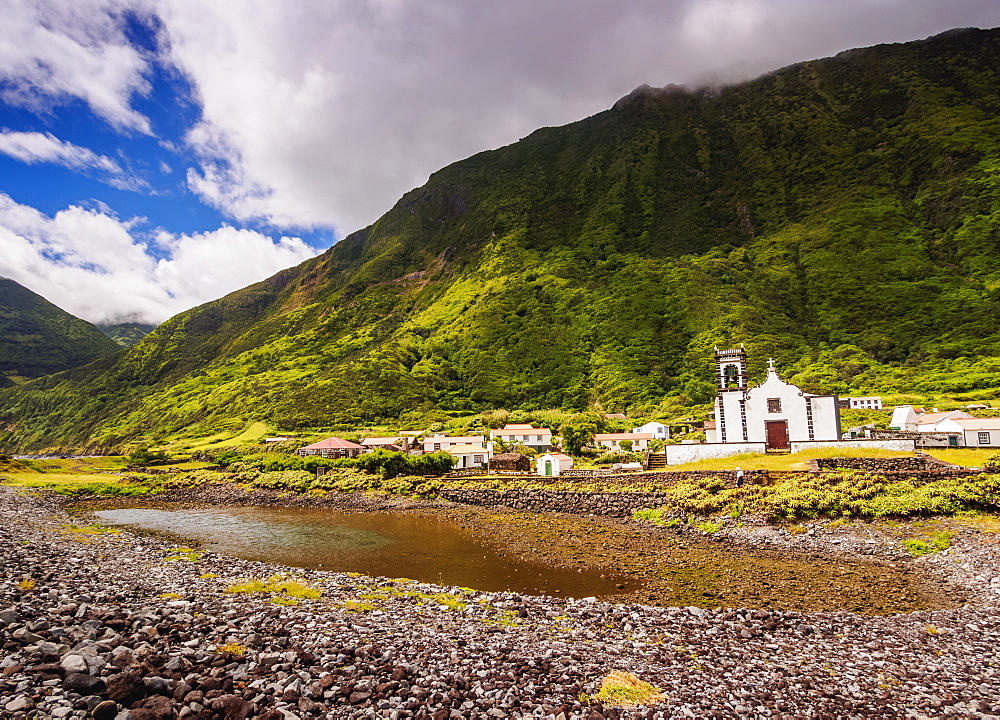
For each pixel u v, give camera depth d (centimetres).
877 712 1234
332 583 2334
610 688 1259
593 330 18462
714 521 3747
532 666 1360
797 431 5269
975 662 1537
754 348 15050
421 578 2712
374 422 14625
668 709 1184
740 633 1738
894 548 2964
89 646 1062
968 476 3797
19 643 1038
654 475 4806
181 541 3797
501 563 3028
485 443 10062
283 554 3334
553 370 16775
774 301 18175
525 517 4619
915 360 13288
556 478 5569
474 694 1172
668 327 17438
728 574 2669
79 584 1705
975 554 2708
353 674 1181
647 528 3906
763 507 3725
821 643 1670
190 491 6900
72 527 3959
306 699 1029
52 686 899
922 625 1867
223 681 1042
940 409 9294
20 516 4562
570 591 2436
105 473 8938
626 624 1792
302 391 17125
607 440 9662
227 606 1641
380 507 5509
